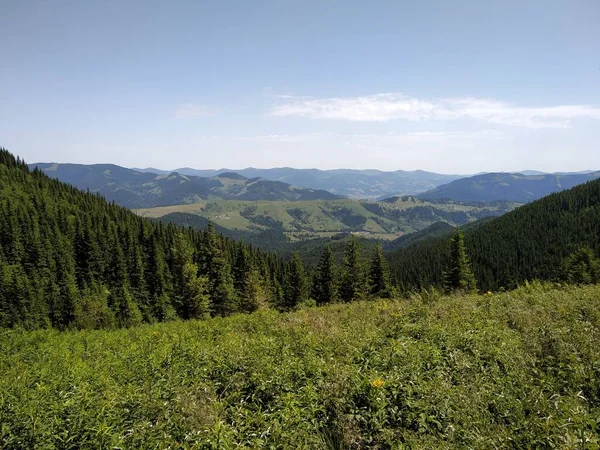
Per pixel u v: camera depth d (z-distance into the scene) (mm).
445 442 5352
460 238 44562
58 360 11719
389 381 6797
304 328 12555
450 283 44062
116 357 11469
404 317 12805
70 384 7934
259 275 66188
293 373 7781
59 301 62438
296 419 6059
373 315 14812
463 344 9016
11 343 14984
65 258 81250
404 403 6262
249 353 9305
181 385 7754
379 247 53000
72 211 121250
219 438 5402
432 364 7926
